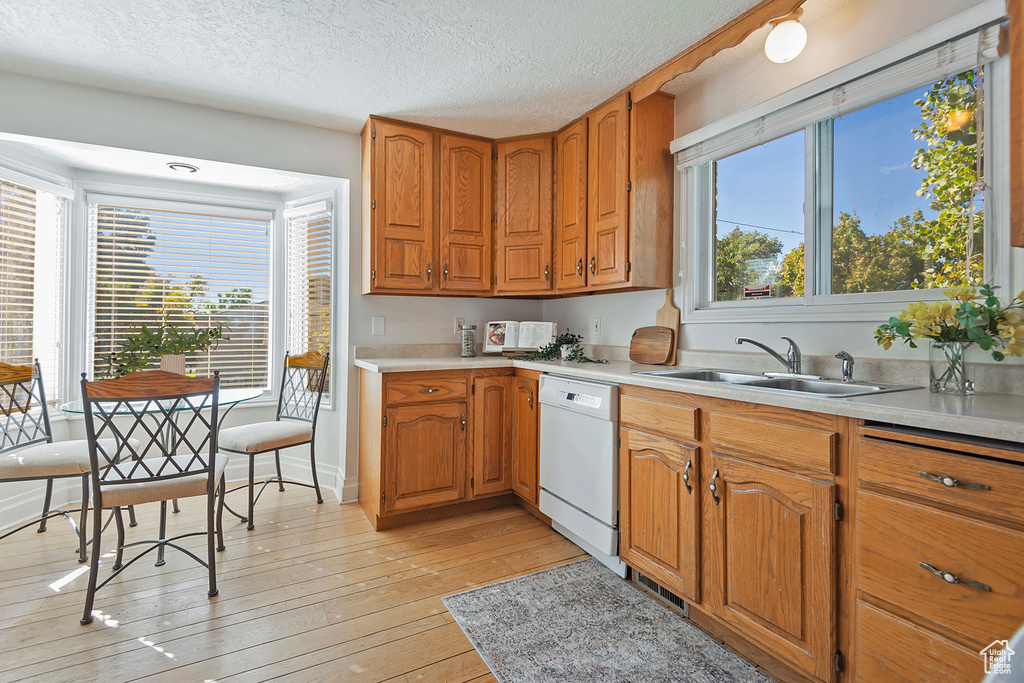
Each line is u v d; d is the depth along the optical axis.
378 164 2.78
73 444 2.35
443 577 2.08
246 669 1.51
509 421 2.86
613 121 2.52
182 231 3.28
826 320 1.85
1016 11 1.20
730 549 1.55
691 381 1.75
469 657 1.58
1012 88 1.20
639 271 2.42
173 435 2.42
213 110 2.67
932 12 1.56
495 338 3.25
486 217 3.06
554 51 2.13
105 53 2.12
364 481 2.86
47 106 2.32
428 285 2.90
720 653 1.60
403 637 1.67
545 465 2.52
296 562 2.20
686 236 2.45
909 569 1.10
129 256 3.13
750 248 2.25
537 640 1.66
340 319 3.19
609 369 2.28
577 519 2.26
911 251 1.68
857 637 1.22
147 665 1.52
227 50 2.11
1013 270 1.41
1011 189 1.20
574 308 3.29
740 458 1.53
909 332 1.43
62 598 1.89
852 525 1.24
